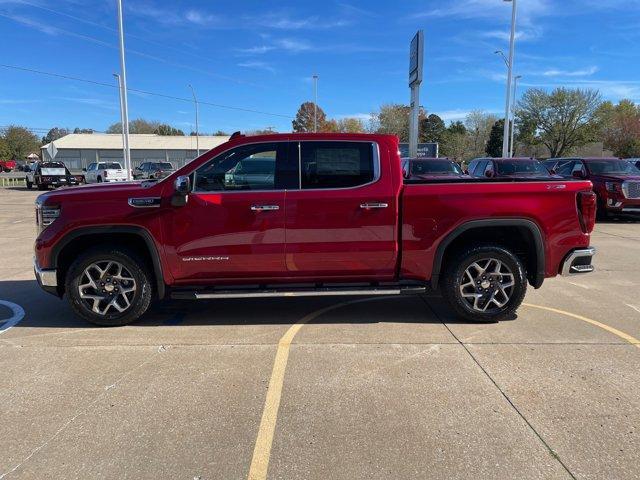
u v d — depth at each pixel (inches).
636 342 187.0
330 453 118.0
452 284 204.4
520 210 198.7
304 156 197.3
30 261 346.6
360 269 202.1
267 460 115.5
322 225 195.8
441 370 162.6
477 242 207.0
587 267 208.4
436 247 200.2
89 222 193.6
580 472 110.6
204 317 220.4
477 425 129.4
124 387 151.7
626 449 118.7
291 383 153.9
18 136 4106.8
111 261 199.6
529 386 150.8
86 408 139.3
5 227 538.3
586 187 203.0
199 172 197.0
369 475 110.0
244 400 143.5
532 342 187.2
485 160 642.2
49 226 196.2
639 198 541.3
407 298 249.6
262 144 197.2
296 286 204.1
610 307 233.5
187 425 130.3
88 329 204.4
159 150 3577.8
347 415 134.9
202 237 195.3
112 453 118.3
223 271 199.3
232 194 195.2
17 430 128.3
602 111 2406.5
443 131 3560.5
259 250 196.2
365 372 161.5
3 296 255.3
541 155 2721.5
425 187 197.2
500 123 3048.7
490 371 161.5
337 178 197.5
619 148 2411.4
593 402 140.9
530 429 127.4
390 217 197.0
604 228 512.4
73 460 115.6
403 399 143.3
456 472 110.9
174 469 112.3
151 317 220.7
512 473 110.4
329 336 195.2
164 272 198.8
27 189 1365.7
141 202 193.5
